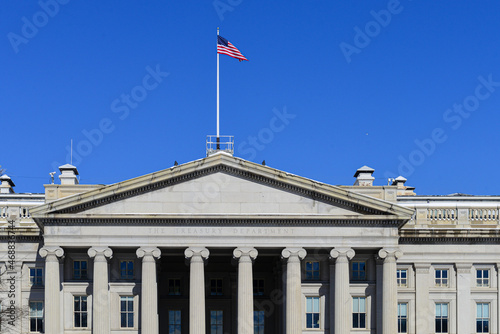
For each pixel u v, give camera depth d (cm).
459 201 9900
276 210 8031
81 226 7994
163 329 8775
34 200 9906
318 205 8038
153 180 7994
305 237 8019
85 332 8175
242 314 7906
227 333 8850
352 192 7962
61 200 7919
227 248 8062
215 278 8919
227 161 8038
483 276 8844
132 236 7994
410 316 8700
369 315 8244
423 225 8812
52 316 7944
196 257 7969
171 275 8862
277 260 8644
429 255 8788
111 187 7962
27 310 8344
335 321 7969
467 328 8731
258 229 8019
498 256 8806
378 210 7994
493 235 8756
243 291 7931
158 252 7969
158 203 8025
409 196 9988
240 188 8062
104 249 7981
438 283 8825
